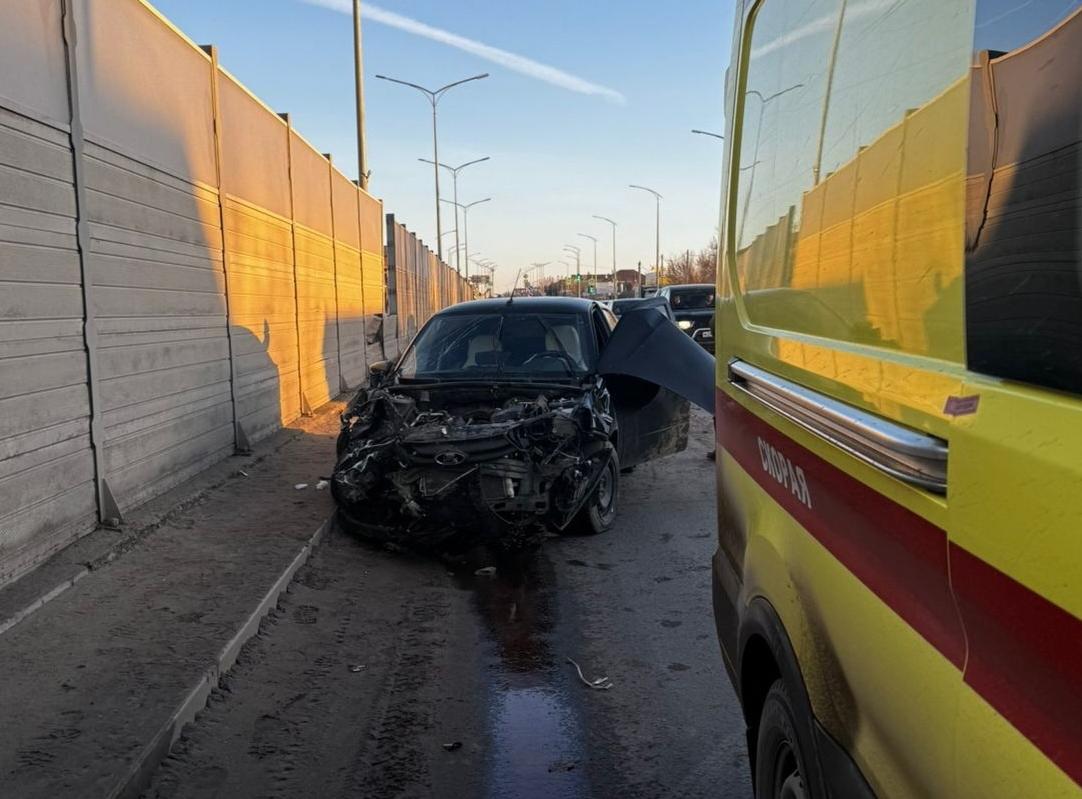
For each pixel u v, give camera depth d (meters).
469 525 6.54
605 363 7.68
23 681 4.04
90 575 5.47
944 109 1.57
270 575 5.62
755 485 2.87
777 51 2.95
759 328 2.99
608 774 3.65
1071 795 1.11
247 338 9.88
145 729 3.63
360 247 18.56
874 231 1.89
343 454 7.46
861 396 1.88
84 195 5.89
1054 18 1.23
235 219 9.49
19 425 5.10
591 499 7.11
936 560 1.48
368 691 4.41
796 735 2.27
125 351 6.63
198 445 8.25
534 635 5.17
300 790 3.49
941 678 1.46
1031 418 1.21
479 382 7.51
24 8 5.22
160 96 7.43
